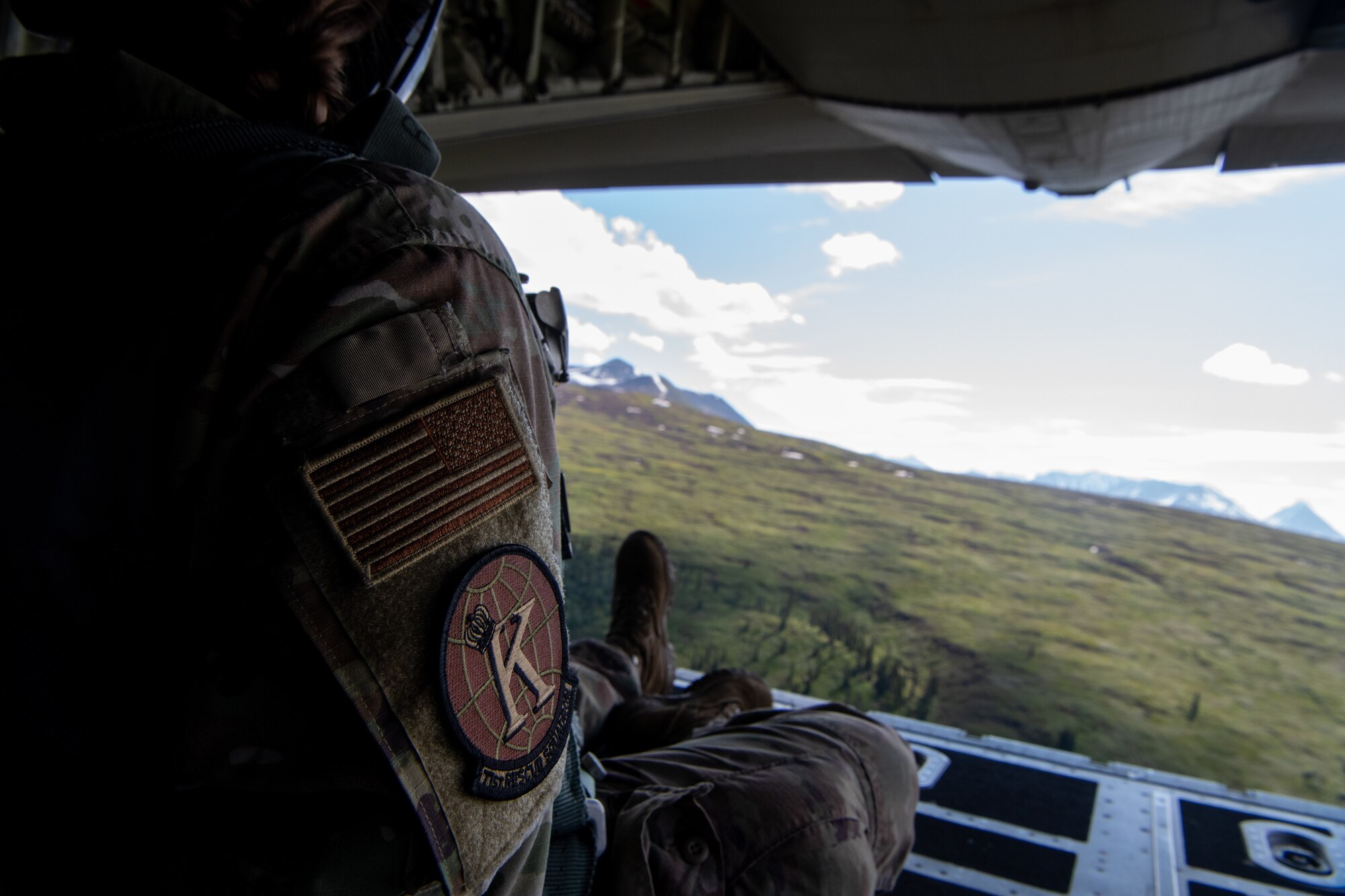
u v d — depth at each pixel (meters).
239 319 0.36
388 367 0.37
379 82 0.56
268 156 0.41
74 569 0.37
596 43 4.20
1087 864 1.46
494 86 3.86
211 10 0.43
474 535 0.39
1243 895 1.37
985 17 4.07
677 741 1.16
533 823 0.43
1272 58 4.54
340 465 0.36
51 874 0.41
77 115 0.42
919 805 1.67
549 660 0.43
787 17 4.35
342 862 0.38
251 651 0.36
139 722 0.39
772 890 0.73
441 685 0.37
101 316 0.37
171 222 0.39
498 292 0.45
